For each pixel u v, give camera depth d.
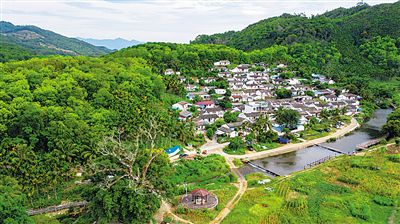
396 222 68.44
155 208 68.00
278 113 139.38
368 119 162.50
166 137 113.75
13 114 93.06
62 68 140.00
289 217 70.06
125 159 72.06
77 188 81.62
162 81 161.62
